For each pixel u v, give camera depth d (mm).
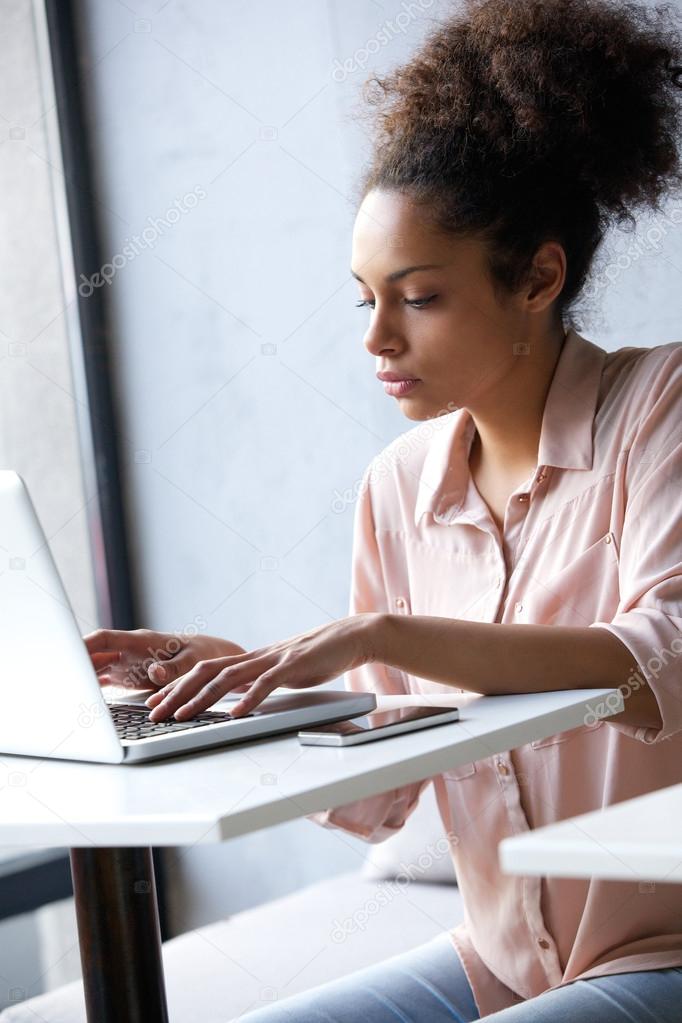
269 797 645
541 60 1090
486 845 1073
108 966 832
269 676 853
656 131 1169
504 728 785
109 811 650
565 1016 854
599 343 1779
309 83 2186
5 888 2311
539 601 1073
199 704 858
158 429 2521
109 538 2586
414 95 1108
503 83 1080
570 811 1042
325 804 664
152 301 2510
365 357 2152
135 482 2572
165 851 2482
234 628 2424
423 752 729
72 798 695
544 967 1029
